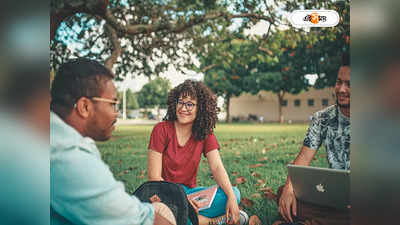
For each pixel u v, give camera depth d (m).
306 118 21.42
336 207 1.79
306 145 2.20
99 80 1.09
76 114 1.07
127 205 1.04
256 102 24.56
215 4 4.53
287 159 4.77
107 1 3.34
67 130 1.01
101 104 1.09
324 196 1.79
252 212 2.41
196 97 2.13
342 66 2.12
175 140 2.15
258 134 9.69
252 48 5.83
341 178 1.69
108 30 4.63
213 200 2.01
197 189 2.15
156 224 1.14
